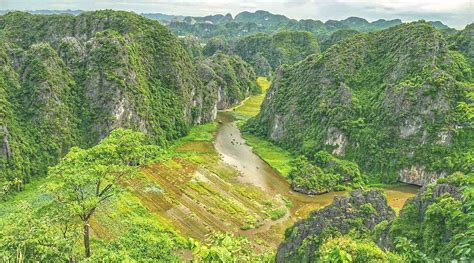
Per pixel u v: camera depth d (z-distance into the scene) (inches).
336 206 1861.5
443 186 1611.7
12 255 1008.2
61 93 3823.8
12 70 3747.5
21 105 3590.1
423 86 3612.2
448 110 3479.3
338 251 488.7
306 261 1611.7
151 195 2957.7
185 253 2026.3
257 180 3449.8
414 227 1571.1
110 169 1357.0
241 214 2778.1
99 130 3909.9
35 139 3449.8
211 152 4197.8
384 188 3358.8
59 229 1257.4
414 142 3501.5
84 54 4355.3
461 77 3895.2
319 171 3422.7
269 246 2381.9
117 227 2279.8
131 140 1455.5
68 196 1326.3
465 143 3363.7
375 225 1756.9
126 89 4138.8
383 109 3850.9
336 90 4308.6
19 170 3056.1
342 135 3909.9
